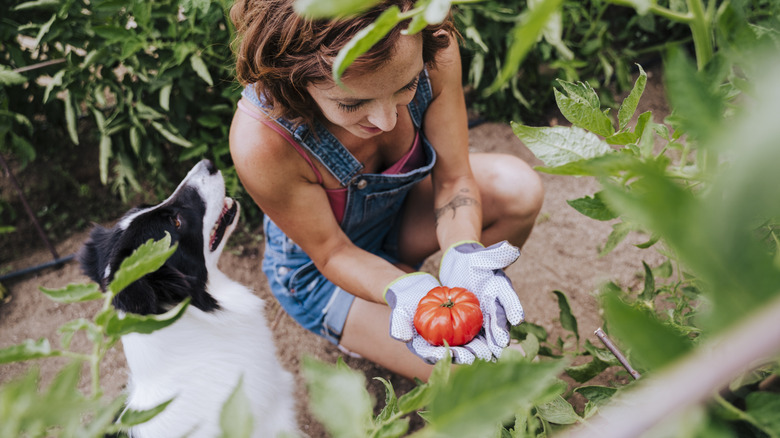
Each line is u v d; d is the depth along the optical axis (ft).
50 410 1.82
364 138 5.91
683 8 11.58
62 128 11.95
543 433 4.10
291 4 4.34
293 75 4.71
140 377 6.77
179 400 6.59
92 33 10.18
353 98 4.75
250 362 7.36
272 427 7.36
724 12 2.30
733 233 1.08
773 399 1.81
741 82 2.37
